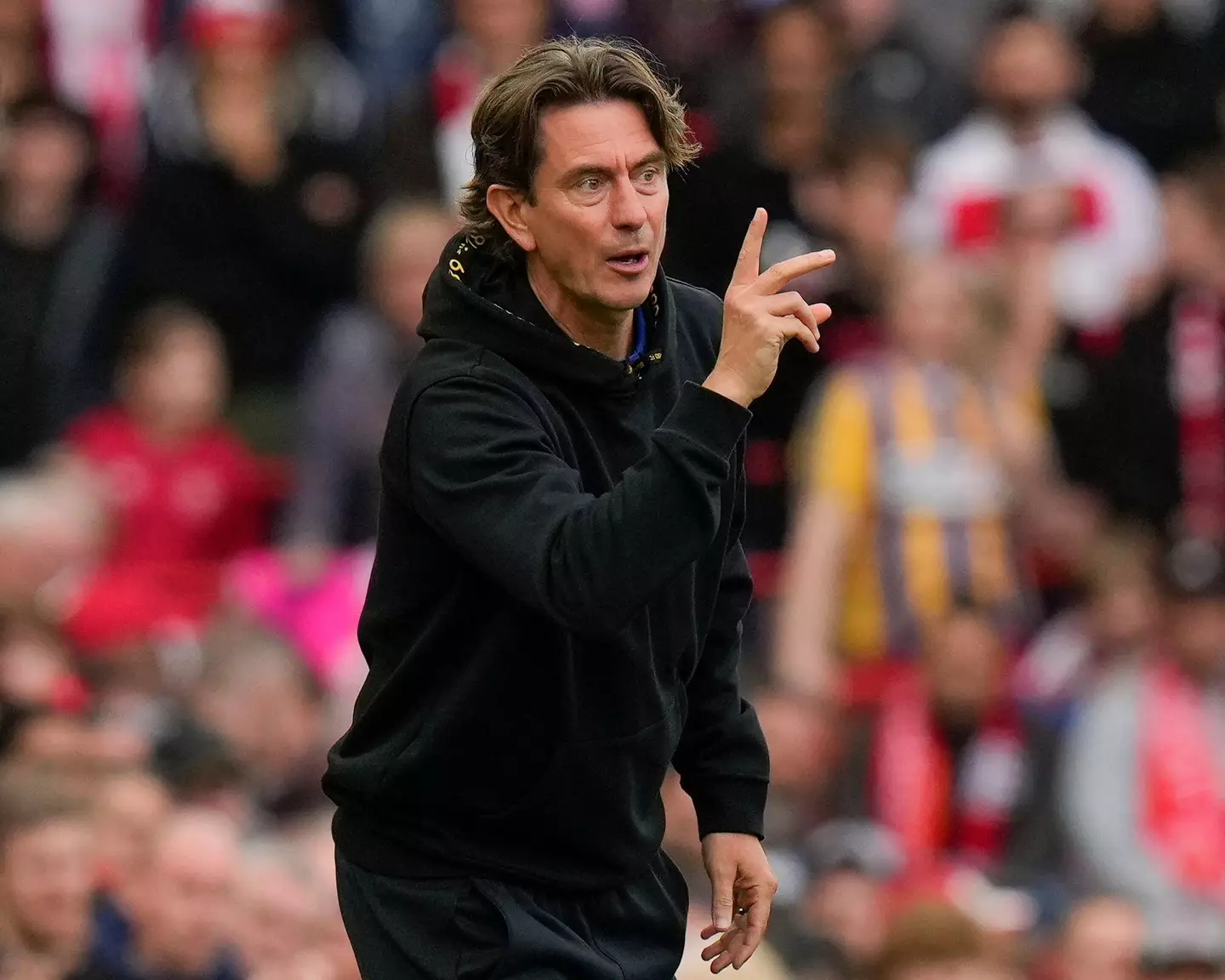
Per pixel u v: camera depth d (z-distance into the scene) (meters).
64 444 25.36
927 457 23.94
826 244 26.11
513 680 10.06
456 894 10.43
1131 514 26.53
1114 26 31.09
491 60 28.41
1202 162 29.66
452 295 9.94
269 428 26.62
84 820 18.28
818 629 23.52
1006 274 26.31
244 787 20.62
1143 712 23.20
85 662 21.59
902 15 31.02
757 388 9.29
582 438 9.98
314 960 18.83
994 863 22.44
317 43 29.97
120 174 29.09
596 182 9.66
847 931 20.41
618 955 10.70
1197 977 20.39
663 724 10.44
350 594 23.30
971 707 22.80
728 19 29.59
